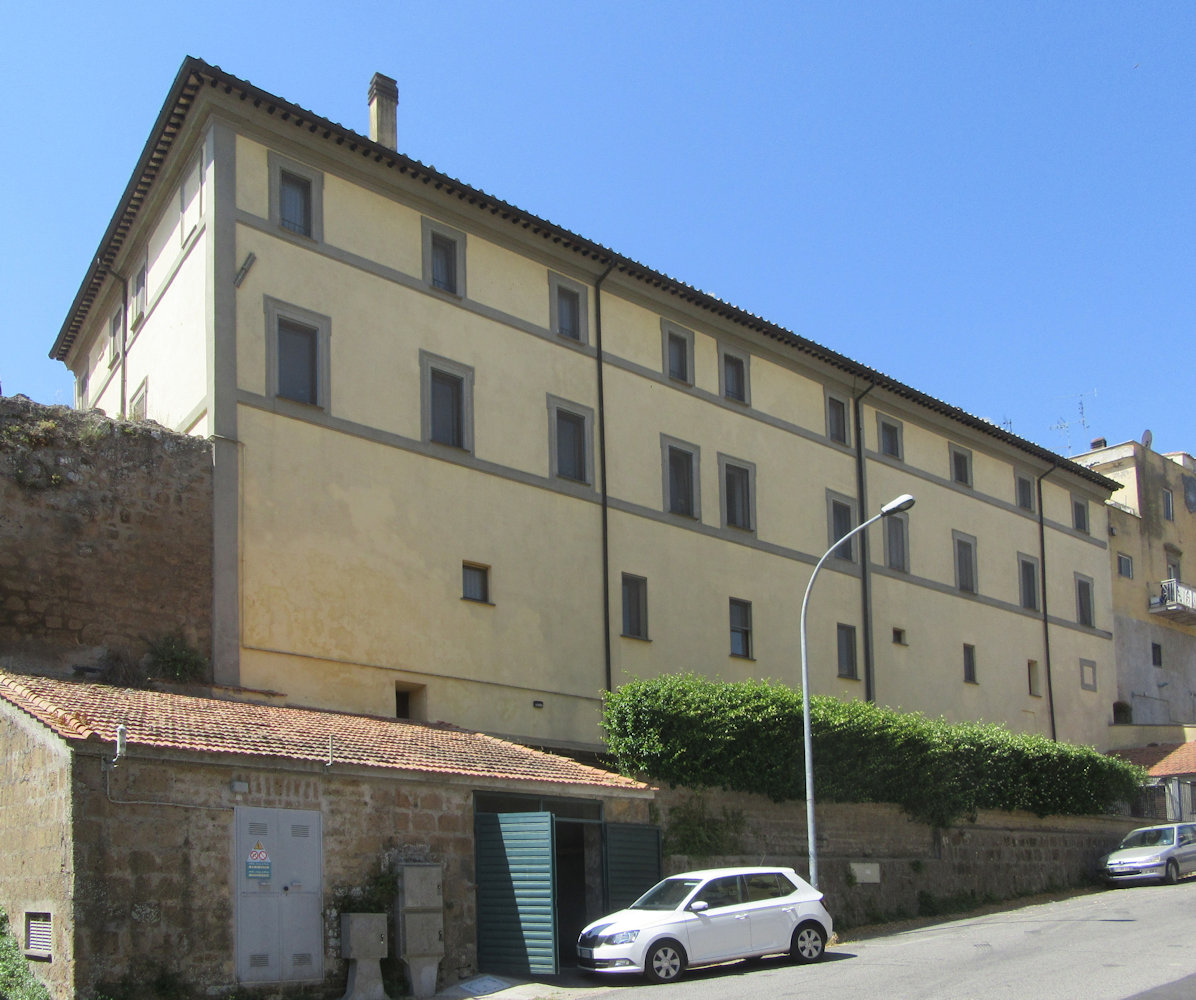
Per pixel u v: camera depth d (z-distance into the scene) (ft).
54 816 55.42
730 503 120.37
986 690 145.07
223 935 58.18
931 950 72.33
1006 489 157.38
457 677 92.94
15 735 59.62
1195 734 160.76
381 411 92.99
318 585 86.43
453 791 69.72
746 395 123.65
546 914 67.21
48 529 76.23
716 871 70.54
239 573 82.69
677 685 88.79
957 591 144.46
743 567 118.62
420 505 93.66
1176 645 185.98
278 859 61.11
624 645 105.91
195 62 86.12
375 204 96.37
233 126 89.15
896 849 102.47
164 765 57.93
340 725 75.61
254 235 88.69
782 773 90.94
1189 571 195.62
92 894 54.08
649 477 111.96
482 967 68.85
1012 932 81.20
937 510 144.77
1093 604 168.35
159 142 92.99
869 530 134.41
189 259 90.53
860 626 130.31
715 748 86.28
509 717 95.71
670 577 111.34
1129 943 69.62
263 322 87.81
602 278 111.65
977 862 110.42
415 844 67.10
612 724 87.66
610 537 107.04
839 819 98.02
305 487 87.35
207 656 80.43
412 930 63.98
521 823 69.15
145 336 98.84
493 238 104.01
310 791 63.21
